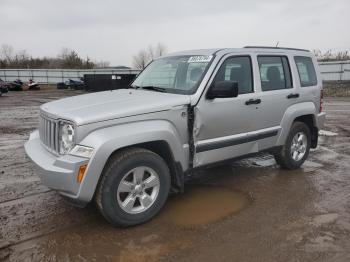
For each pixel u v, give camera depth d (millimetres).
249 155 5379
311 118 6434
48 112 4215
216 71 4785
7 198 4953
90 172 3699
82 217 4355
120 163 3908
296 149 6230
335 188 5371
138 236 3893
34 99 24859
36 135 4996
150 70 5664
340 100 20078
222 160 4980
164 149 4371
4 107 18438
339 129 10312
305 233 3941
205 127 4652
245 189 5336
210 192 5207
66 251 3596
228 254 3523
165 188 4309
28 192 5176
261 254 3520
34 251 3596
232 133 5035
